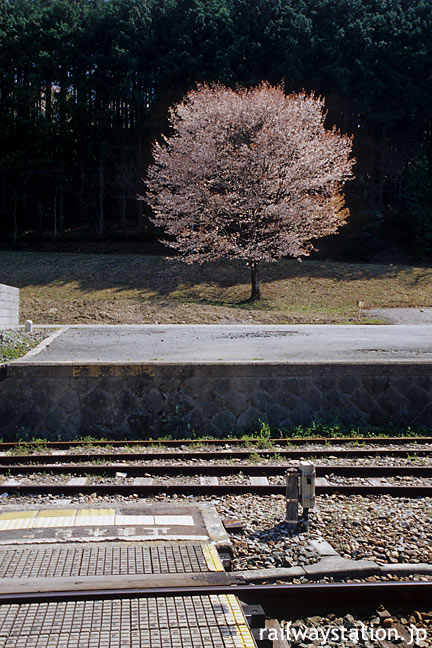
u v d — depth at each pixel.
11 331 15.84
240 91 36.34
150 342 14.80
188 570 4.13
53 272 36.38
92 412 10.32
